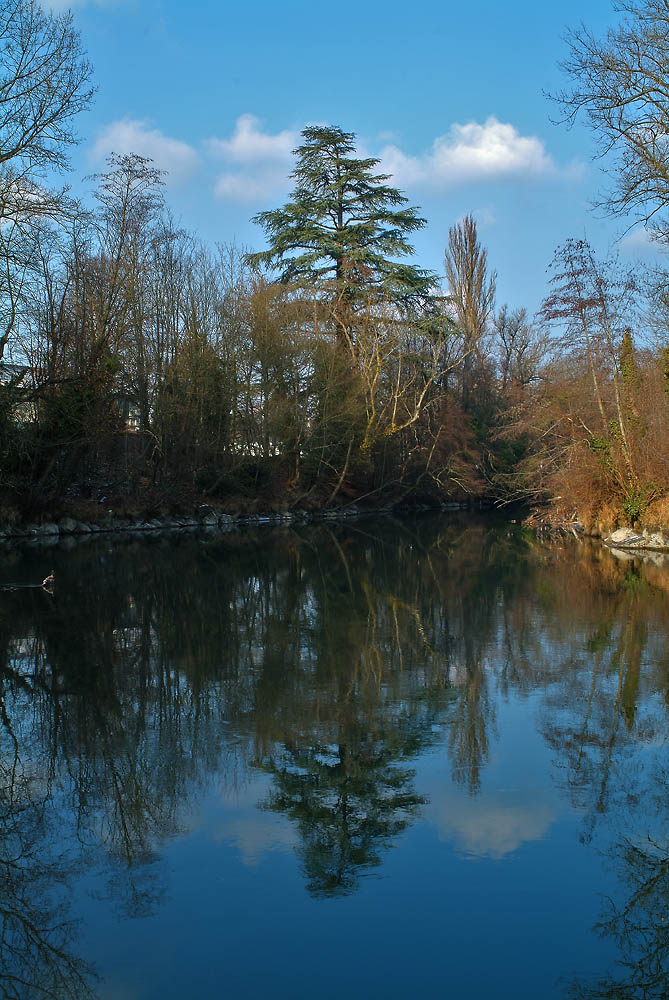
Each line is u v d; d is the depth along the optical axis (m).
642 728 8.63
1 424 26.20
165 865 5.88
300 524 38.75
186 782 7.34
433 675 10.83
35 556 23.64
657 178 18.75
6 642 12.94
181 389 35.09
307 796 7.00
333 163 40.19
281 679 10.72
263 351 37.41
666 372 23.59
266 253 40.38
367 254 39.19
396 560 23.98
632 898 5.40
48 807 6.89
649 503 26.22
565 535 32.28
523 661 11.52
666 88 18.41
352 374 39.56
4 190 22.83
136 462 34.38
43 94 22.69
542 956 4.80
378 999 4.46
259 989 4.54
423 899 5.42
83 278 27.62
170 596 17.31
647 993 4.49
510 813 6.63
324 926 5.11
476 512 50.38
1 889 5.62
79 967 4.75
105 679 10.79
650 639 12.77
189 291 35.41
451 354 51.28
